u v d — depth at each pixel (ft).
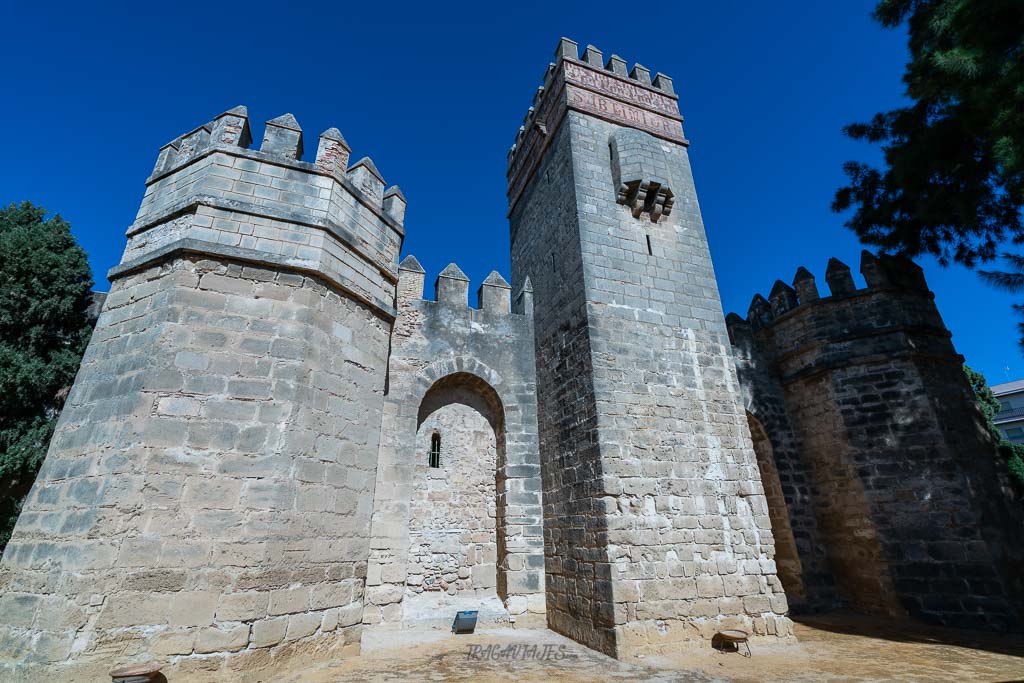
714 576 34.73
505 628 39.65
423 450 45.55
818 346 51.39
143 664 20.93
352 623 28.40
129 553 22.24
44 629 21.35
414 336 47.09
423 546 42.63
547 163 53.57
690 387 40.40
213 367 26.45
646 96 54.54
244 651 22.94
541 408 47.55
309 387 28.73
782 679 26.50
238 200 30.55
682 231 47.09
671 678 26.84
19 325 36.60
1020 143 31.09
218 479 24.73
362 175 37.19
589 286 41.14
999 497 42.98
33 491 25.27
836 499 47.96
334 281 31.63
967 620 38.32
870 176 55.11
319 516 27.68
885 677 26.45
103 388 26.25
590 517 36.01
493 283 52.80
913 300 50.06
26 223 41.22
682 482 36.86
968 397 47.47
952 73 35.37
